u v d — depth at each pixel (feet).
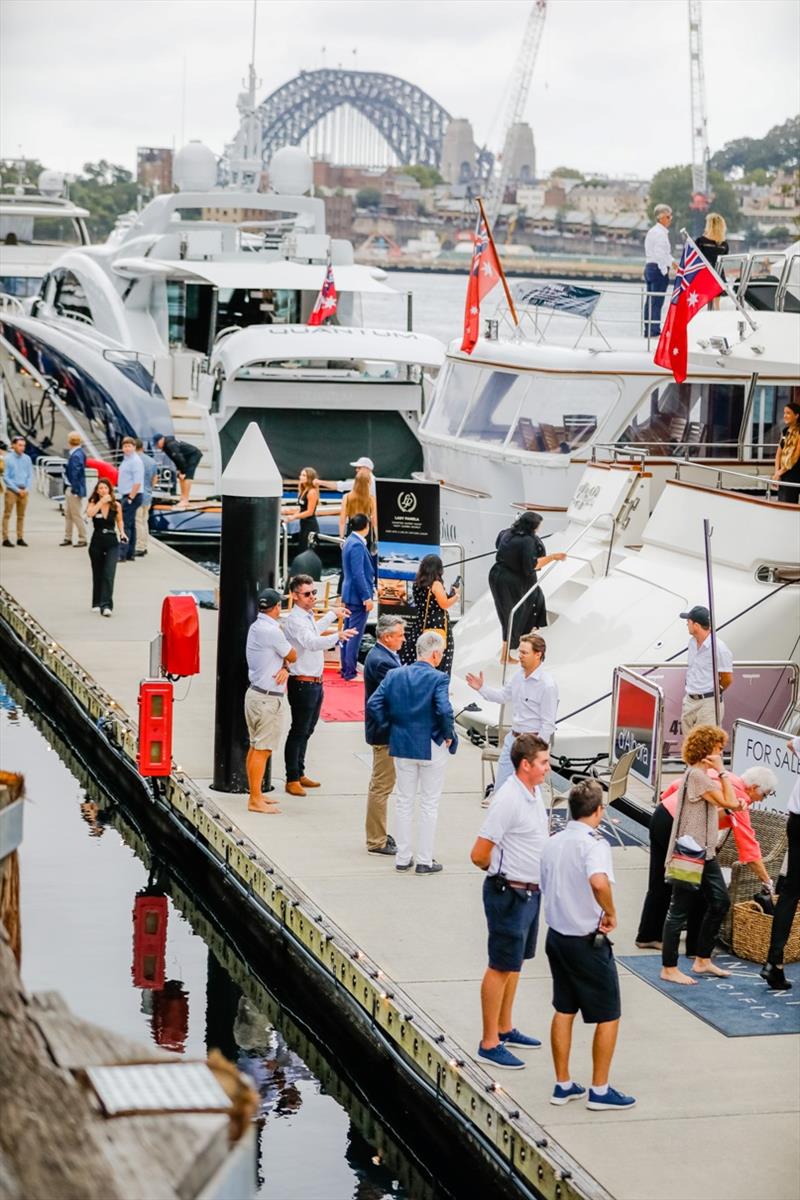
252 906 52.75
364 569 78.43
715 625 62.95
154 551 116.88
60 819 68.28
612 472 75.87
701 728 43.88
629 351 86.58
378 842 54.03
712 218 87.35
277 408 116.06
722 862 48.26
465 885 51.19
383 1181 38.78
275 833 56.24
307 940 47.83
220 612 60.90
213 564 122.83
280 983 49.98
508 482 87.81
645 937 46.24
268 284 124.06
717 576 67.82
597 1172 33.27
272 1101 42.98
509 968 38.27
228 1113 14.60
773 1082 37.76
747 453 82.89
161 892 59.16
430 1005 41.91
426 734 51.37
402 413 118.21
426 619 69.31
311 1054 46.16
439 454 93.66
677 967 44.37
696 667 58.70
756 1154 34.22
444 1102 38.83
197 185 136.98
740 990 43.29
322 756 66.54
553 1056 36.52
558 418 85.61
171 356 127.44
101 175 599.57
